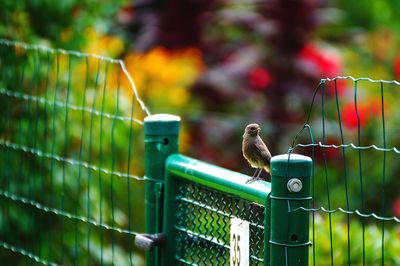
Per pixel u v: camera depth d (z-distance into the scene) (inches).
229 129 625.9
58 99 430.3
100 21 510.9
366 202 613.0
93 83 459.8
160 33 653.9
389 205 611.2
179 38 658.8
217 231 252.7
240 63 647.1
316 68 646.5
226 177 243.4
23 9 455.2
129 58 611.2
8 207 386.0
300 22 649.6
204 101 642.8
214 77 641.6
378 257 365.1
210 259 256.8
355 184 613.0
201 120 627.5
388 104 707.4
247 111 645.3
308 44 658.8
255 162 262.5
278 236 220.7
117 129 448.5
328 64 648.4
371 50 830.5
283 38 650.2
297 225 220.1
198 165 258.1
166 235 272.8
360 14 898.1
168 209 272.1
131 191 462.3
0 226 397.7
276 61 649.6
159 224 276.8
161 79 616.7
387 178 616.1
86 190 426.3
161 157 275.4
